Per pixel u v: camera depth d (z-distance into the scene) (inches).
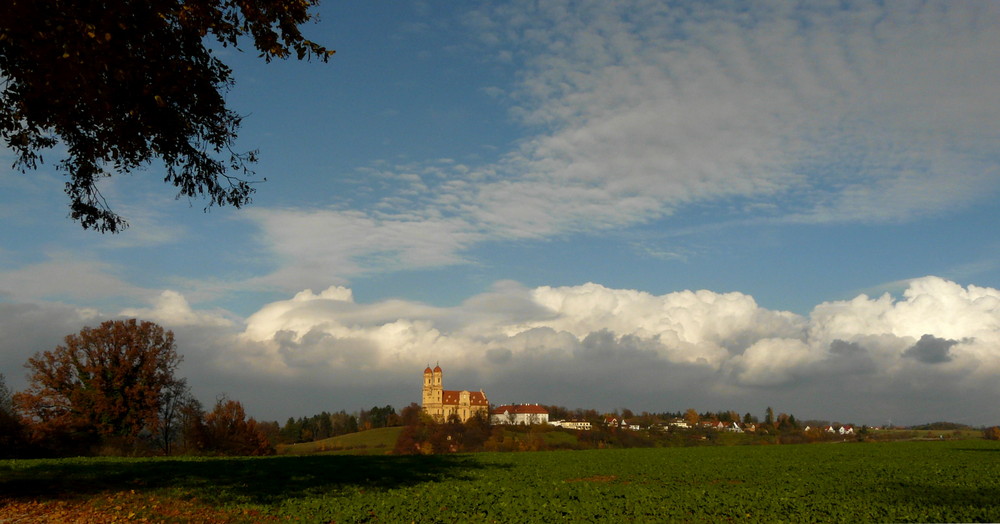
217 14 723.4
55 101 697.6
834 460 2257.6
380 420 7273.6
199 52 790.5
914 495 1225.4
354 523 856.3
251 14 724.0
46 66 637.9
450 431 5295.3
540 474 1684.3
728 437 5999.0
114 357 2733.8
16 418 2465.6
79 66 643.5
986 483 1453.0
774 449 3097.9
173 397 2913.4
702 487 1385.3
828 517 960.3
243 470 1519.4
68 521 770.8
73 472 1317.7
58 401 2623.0
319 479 1374.3
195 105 814.5
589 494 1224.2
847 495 1230.3
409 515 921.5
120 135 795.4
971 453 2647.6
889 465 1998.0
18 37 614.2
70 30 615.5
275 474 1461.6
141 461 1855.3
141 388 2719.0
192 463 1776.6
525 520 914.7
